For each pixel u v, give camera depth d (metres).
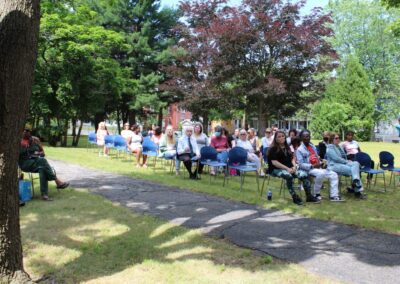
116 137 13.91
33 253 4.55
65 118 22.09
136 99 30.88
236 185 9.76
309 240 5.32
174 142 12.16
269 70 24.58
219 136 11.96
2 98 3.28
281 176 7.85
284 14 23.80
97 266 4.23
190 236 5.31
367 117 40.16
